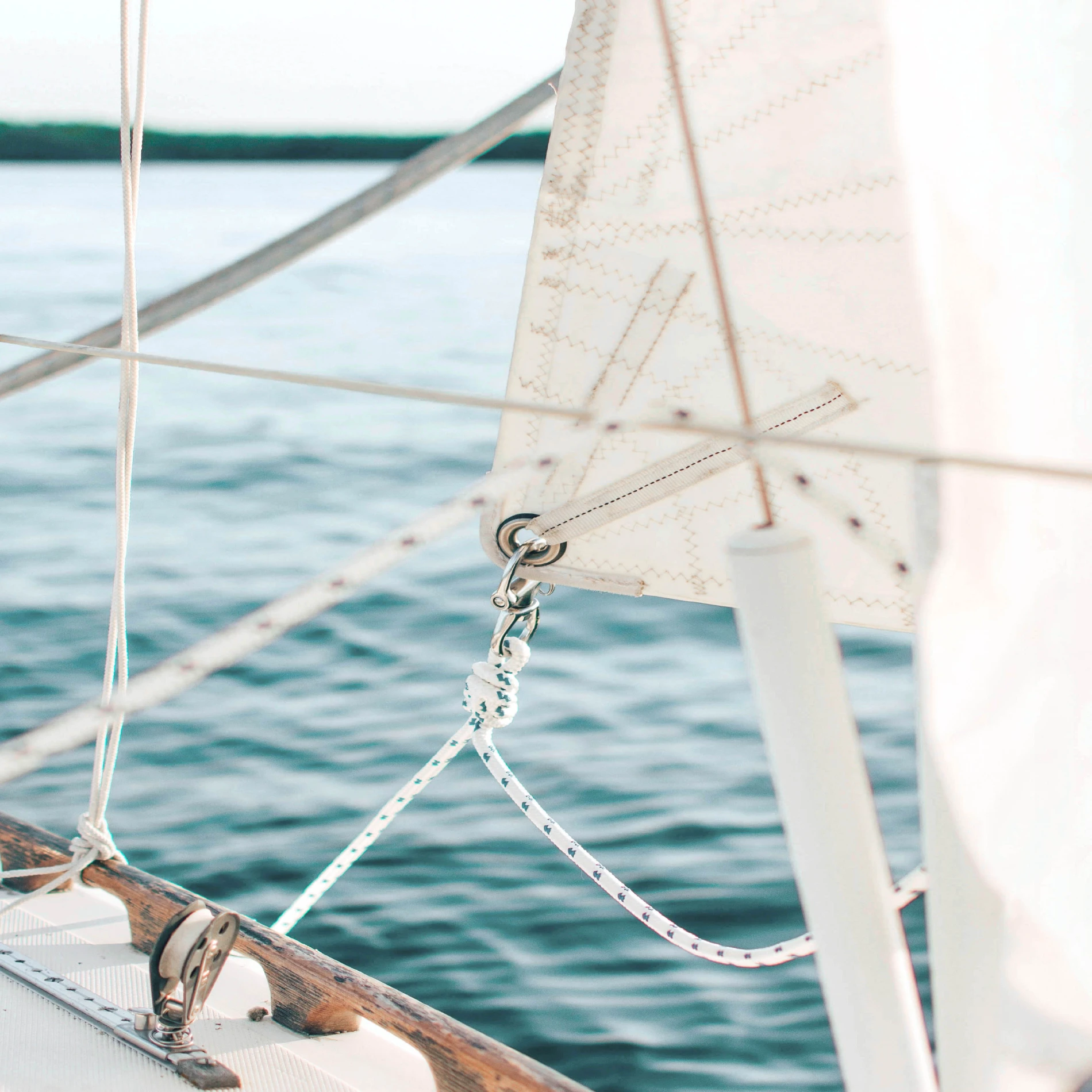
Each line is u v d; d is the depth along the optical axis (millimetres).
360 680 7922
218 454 15578
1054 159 1116
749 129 1599
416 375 20531
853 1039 1018
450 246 42125
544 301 1742
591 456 1776
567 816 5910
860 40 1523
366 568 1095
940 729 1009
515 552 1854
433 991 4500
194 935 1726
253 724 7129
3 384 2031
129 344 1970
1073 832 1084
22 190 67000
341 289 31844
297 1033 1883
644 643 8883
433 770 2041
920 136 1059
